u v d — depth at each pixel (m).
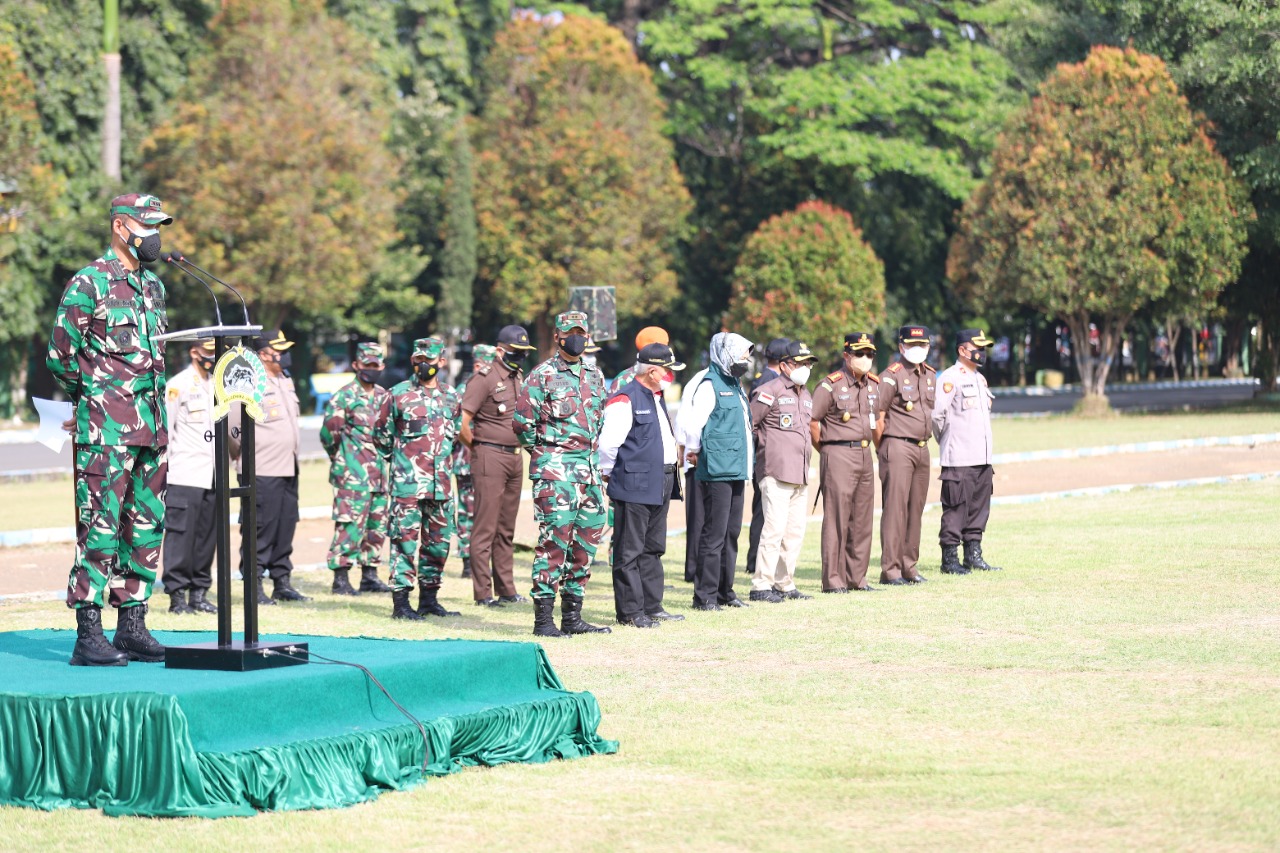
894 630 10.46
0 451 32.06
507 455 12.23
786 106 47.38
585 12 51.28
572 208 45.19
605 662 9.45
